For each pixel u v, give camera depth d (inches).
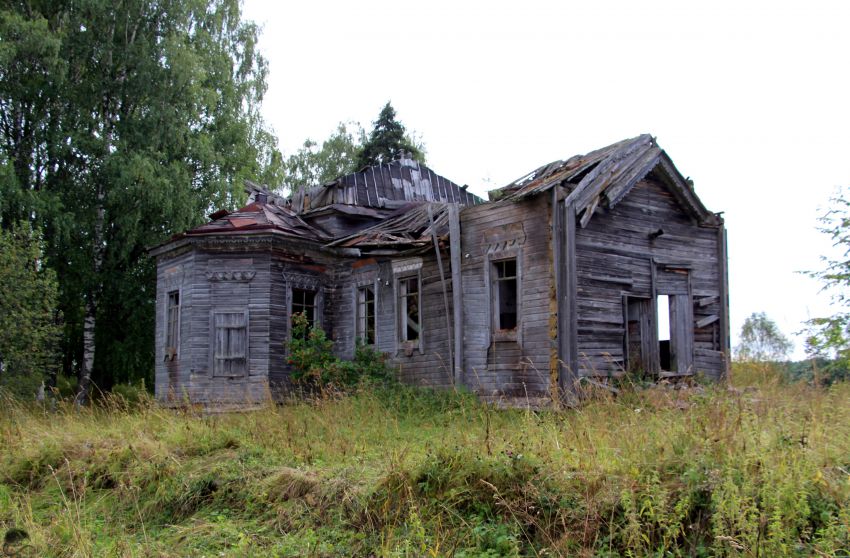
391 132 1700.3
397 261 712.4
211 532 338.0
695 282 668.7
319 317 768.9
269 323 719.7
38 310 759.1
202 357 724.0
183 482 393.7
